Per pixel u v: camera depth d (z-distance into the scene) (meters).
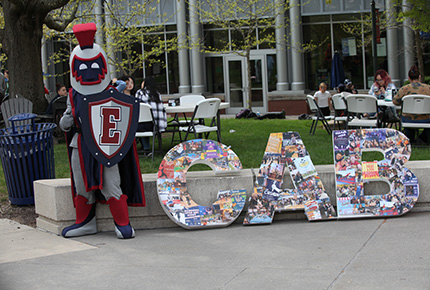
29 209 7.53
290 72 25.36
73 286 4.72
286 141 6.70
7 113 8.42
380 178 6.58
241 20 23.72
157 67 26.08
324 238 5.82
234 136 12.39
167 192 6.50
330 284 4.45
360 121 10.75
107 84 6.12
